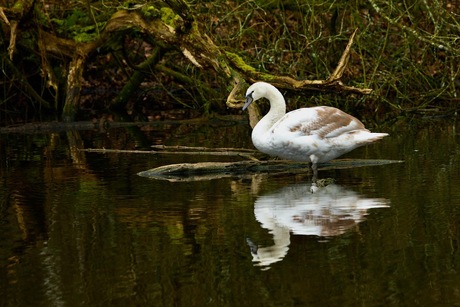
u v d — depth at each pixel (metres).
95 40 20.44
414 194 11.55
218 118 20.98
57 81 20.81
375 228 9.87
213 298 7.80
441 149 15.31
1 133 19.55
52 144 17.38
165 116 21.91
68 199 11.90
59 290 8.11
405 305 7.48
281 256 8.93
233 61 17.23
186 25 17.30
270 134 13.51
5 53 21.12
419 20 20.77
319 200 11.41
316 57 20.11
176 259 8.94
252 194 11.95
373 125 19.23
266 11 20.67
